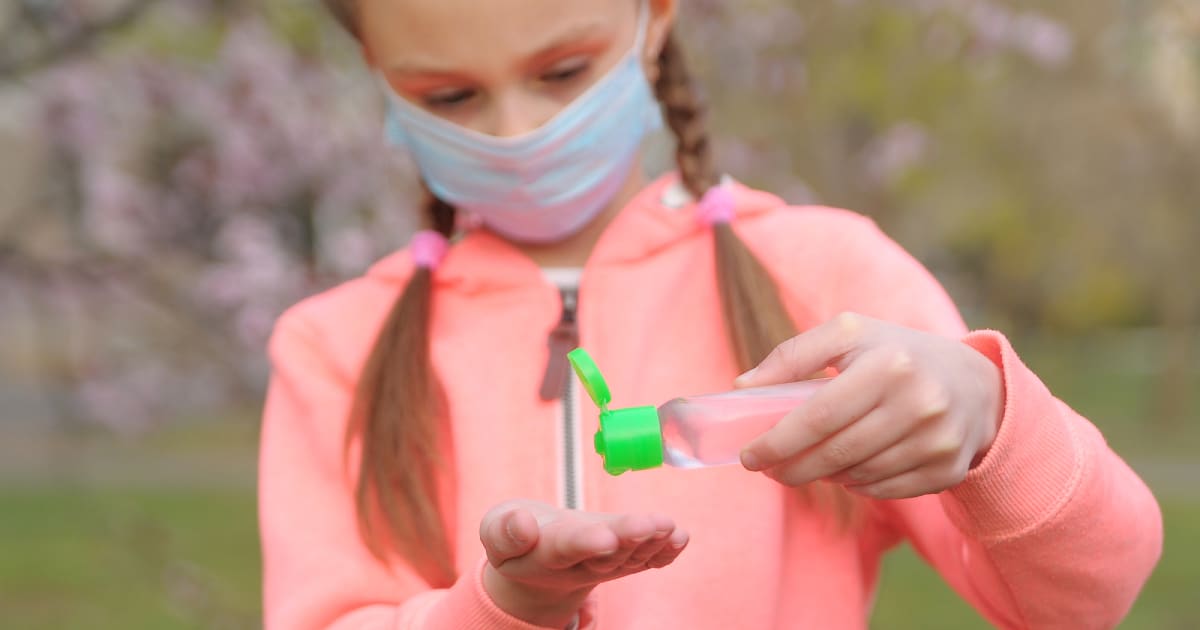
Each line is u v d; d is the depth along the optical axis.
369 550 1.60
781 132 6.16
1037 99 9.17
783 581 1.54
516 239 1.73
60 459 8.78
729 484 1.53
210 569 7.63
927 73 6.01
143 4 5.10
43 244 5.68
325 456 1.69
